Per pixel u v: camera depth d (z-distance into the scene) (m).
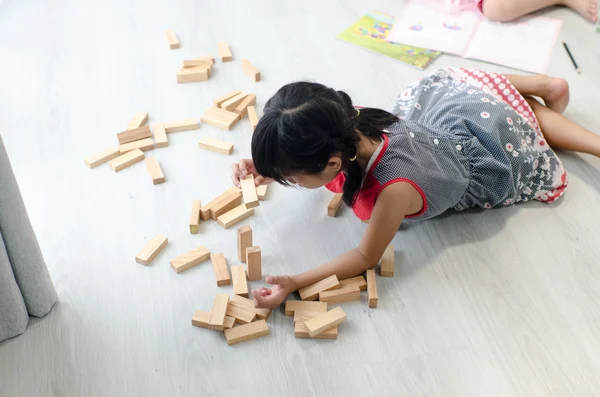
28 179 1.45
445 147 1.26
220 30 1.90
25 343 1.15
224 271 1.25
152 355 1.13
